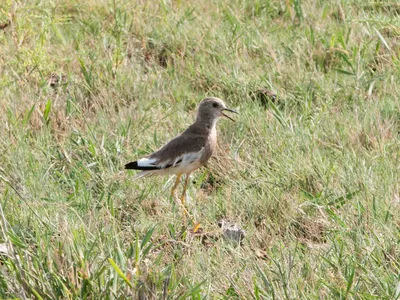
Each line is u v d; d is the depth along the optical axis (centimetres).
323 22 1761
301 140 1323
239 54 1647
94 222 1086
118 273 866
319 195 1164
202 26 1741
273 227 1123
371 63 1620
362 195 1159
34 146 1333
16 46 1592
